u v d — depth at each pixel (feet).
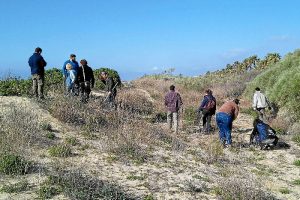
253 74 109.60
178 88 97.30
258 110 59.06
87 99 53.67
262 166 38.45
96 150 36.76
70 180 27.30
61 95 51.57
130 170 32.68
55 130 41.29
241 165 38.22
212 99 50.93
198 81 116.16
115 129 43.68
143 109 62.95
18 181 27.27
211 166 36.76
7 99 51.34
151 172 32.73
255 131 45.52
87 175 29.58
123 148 37.27
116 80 86.89
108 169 32.27
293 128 53.52
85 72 53.47
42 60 51.98
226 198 27.99
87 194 25.50
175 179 31.60
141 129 44.60
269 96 70.79
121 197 26.20
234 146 45.37
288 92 65.46
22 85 57.11
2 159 29.30
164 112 62.69
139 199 26.86
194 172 34.01
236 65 152.56
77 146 37.27
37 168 29.86
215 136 49.06
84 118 46.09
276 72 81.87
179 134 49.01
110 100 55.47
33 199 24.72
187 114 63.00
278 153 43.37
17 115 41.24
